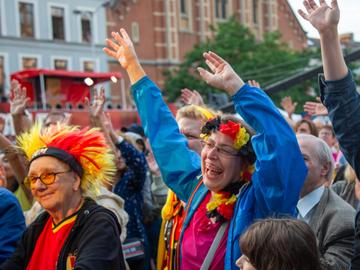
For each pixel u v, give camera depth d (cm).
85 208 262
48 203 260
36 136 272
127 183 468
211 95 1323
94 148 268
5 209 310
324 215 289
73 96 2350
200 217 276
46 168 260
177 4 3800
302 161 255
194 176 300
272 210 249
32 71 2255
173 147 306
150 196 500
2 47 2930
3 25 2936
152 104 312
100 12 3331
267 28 4416
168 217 310
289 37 4553
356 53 682
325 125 649
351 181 398
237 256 251
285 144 250
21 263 271
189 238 275
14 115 463
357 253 233
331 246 278
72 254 253
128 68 319
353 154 243
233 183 272
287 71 3067
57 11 3156
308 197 305
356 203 393
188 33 3878
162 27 3716
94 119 459
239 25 3381
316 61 3175
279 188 248
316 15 249
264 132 253
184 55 3569
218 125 273
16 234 308
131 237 463
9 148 417
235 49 3250
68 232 259
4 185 378
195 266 266
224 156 268
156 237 498
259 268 200
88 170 268
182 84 3297
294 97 2644
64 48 3155
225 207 267
